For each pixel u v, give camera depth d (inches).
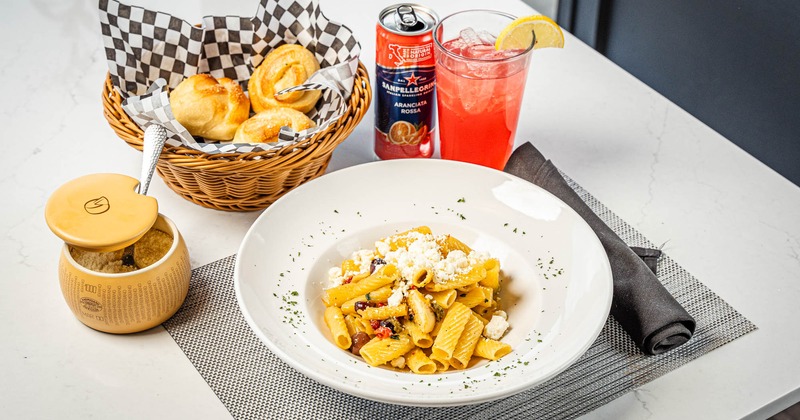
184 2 49.8
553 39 37.3
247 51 39.9
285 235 33.6
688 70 51.1
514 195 35.2
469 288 31.8
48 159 39.7
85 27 48.4
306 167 35.6
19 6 49.4
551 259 33.1
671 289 34.1
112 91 36.6
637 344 31.6
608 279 31.0
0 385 30.2
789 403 30.6
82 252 31.9
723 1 47.1
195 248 35.5
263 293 31.3
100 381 30.4
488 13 38.0
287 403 29.7
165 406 29.6
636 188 39.0
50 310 33.0
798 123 45.9
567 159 40.5
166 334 32.0
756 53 46.6
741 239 36.6
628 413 29.6
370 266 32.4
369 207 35.4
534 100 44.0
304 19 39.1
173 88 39.0
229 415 29.4
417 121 38.0
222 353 31.3
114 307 30.6
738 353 31.6
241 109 37.3
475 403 27.3
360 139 41.1
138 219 30.3
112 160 39.8
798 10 43.5
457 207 35.5
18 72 44.8
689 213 37.8
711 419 29.5
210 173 33.9
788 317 33.1
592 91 44.9
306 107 38.2
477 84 35.6
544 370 28.2
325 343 30.3
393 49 36.1
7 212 37.0
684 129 42.6
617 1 54.0
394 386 28.2
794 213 38.0
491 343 30.1
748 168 40.5
